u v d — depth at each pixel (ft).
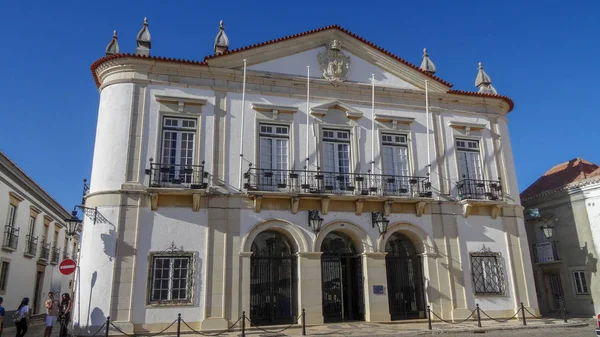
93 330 41.47
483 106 59.57
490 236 54.29
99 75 49.75
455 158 56.13
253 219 47.55
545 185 71.67
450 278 51.49
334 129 53.31
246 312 45.01
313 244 48.44
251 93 51.19
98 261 43.16
